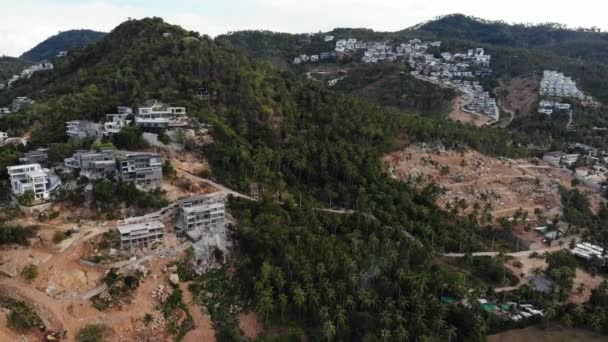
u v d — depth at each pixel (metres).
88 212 162.00
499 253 187.00
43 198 162.25
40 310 133.12
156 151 193.50
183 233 167.12
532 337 144.75
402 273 155.38
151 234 158.50
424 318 140.62
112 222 160.25
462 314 142.50
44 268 142.12
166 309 145.25
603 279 182.75
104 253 150.62
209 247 166.75
